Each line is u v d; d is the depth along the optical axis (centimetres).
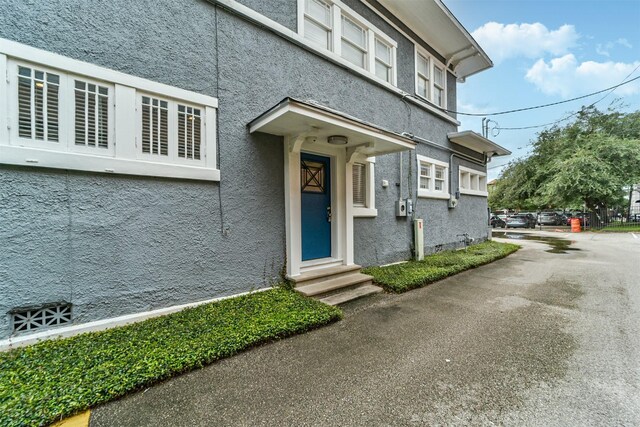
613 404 195
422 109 767
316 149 495
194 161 361
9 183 250
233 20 397
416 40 758
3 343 247
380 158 636
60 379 204
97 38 293
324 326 333
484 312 380
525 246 1081
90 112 291
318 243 521
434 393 209
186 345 257
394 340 297
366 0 604
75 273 282
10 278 252
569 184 1664
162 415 185
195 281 360
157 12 332
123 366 221
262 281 426
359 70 571
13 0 253
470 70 991
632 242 1175
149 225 325
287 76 458
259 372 237
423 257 710
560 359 257
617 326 331
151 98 329
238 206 399
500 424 177
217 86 379
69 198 279
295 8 471
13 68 253
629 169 1612
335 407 194
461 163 940
